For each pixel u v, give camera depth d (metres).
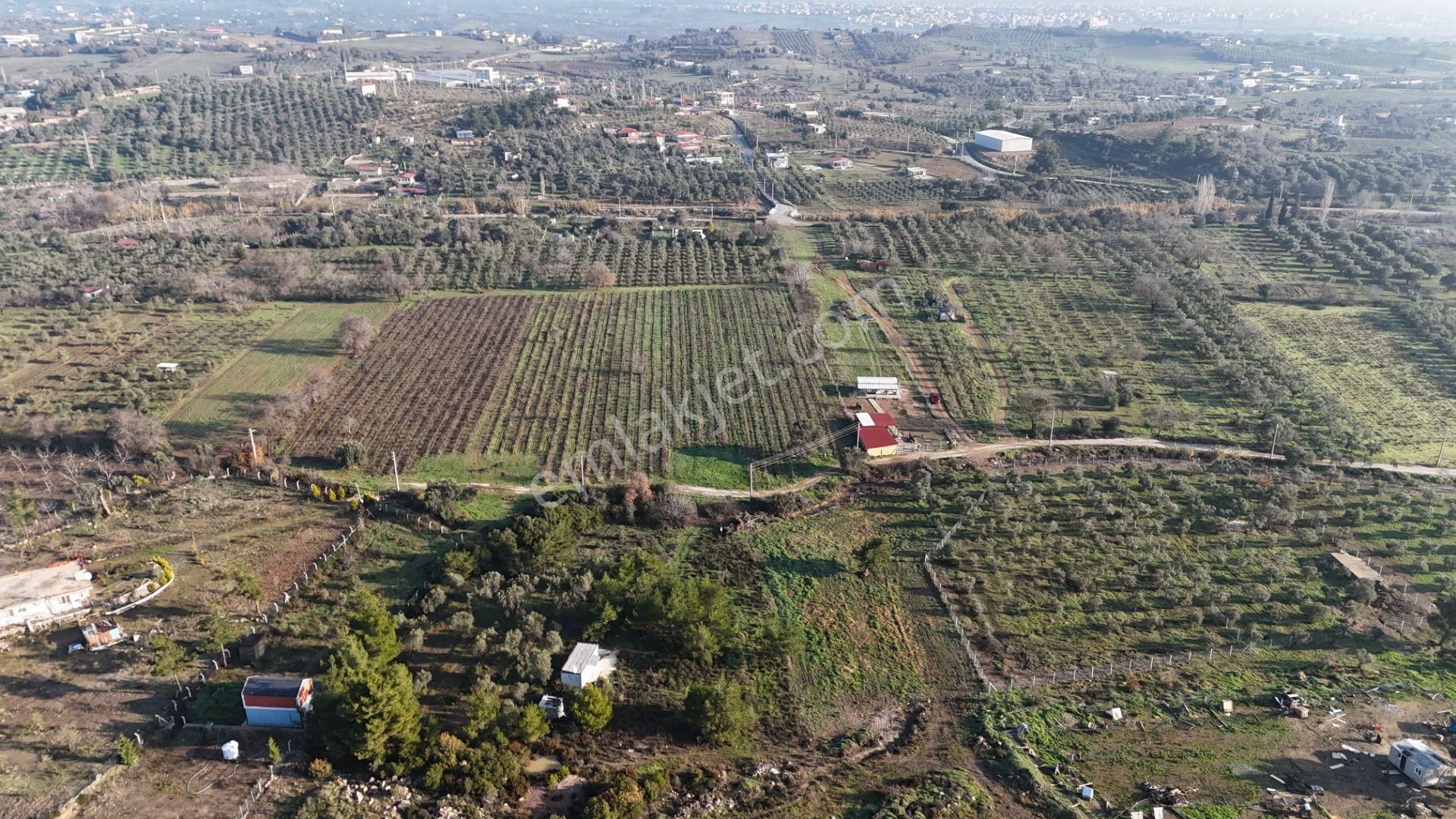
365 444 120.94
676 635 84.06
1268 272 186.25
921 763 70.75
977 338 157.12
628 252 198.12
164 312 163.00
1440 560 95.81
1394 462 117.56
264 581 91.88
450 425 126.06
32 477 111.62
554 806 65.81
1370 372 142.38
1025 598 91.50
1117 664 81.94
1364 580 89.38
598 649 80.56
